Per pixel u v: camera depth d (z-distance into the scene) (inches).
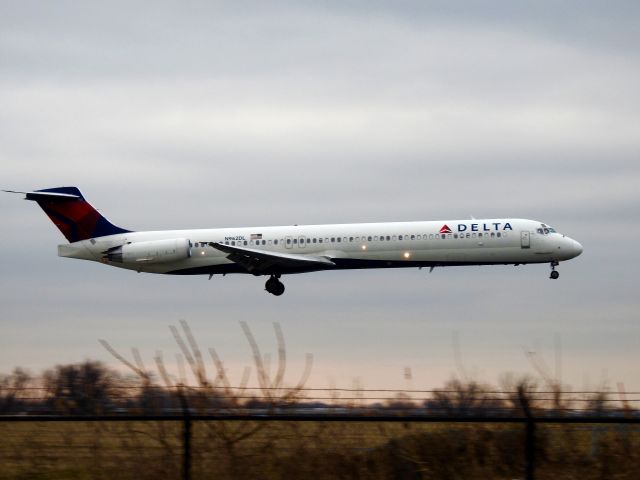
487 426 3223.4
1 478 3088.1
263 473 3115.2
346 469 3147.1
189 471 2994.6
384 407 3228.3
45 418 2955.2
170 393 3065.9
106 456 3117.6
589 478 3181.6
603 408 3166.8
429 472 3166.8
